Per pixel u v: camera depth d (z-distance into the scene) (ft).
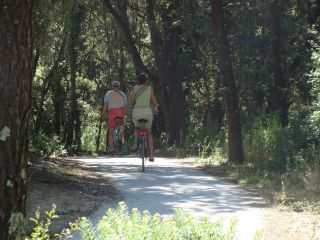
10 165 14.37
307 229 27.55
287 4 78.79
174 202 34.14
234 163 55.67
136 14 113.50
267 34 76.18
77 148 124.47
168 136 96.48
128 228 14.89
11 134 14.38
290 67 81.61
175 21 84.69
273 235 26.25
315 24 82.79
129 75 146.00
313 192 38.32
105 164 55.26
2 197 14.28
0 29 14.40
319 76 62.23
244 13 74.79
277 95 77.30
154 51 97.86
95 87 159.22
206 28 77.25
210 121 90.43
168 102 97.71
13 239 14.43
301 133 54.65
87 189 36.96
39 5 37.47
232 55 75.51
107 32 131.85
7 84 14.38
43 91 93.15
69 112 131.64
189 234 15.31
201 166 55.31
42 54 41.52
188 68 103.04
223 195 37.17
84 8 111.14
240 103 76.23
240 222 28.84
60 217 28.32
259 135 59.52
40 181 37.88
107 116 54.39
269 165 49.70
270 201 35.12
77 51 126.41
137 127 49.60
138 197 35.78
